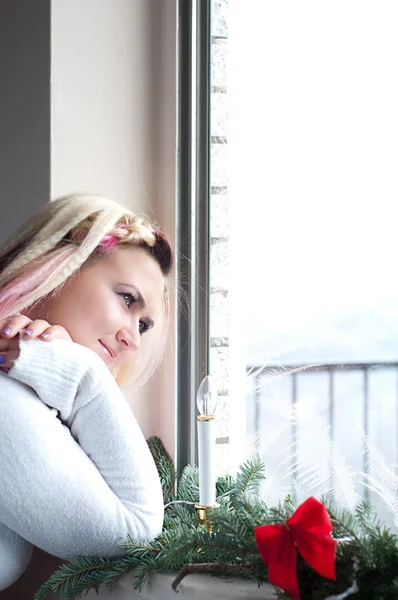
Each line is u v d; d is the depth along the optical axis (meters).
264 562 0.80
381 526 0.92
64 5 1.23
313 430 1.04
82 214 1.06
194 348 1.26
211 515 0.90
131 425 0.98
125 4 1.28
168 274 1.15
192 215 1.25
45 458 0.89
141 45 1.29
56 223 1.06
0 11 1.39
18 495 0.88
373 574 0.77
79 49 1.24
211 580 0.90
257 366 1.14
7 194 1.37
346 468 0.98
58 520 0.89
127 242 1.08
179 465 1.27
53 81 1.22
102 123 1.26
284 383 1.09
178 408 1.27
